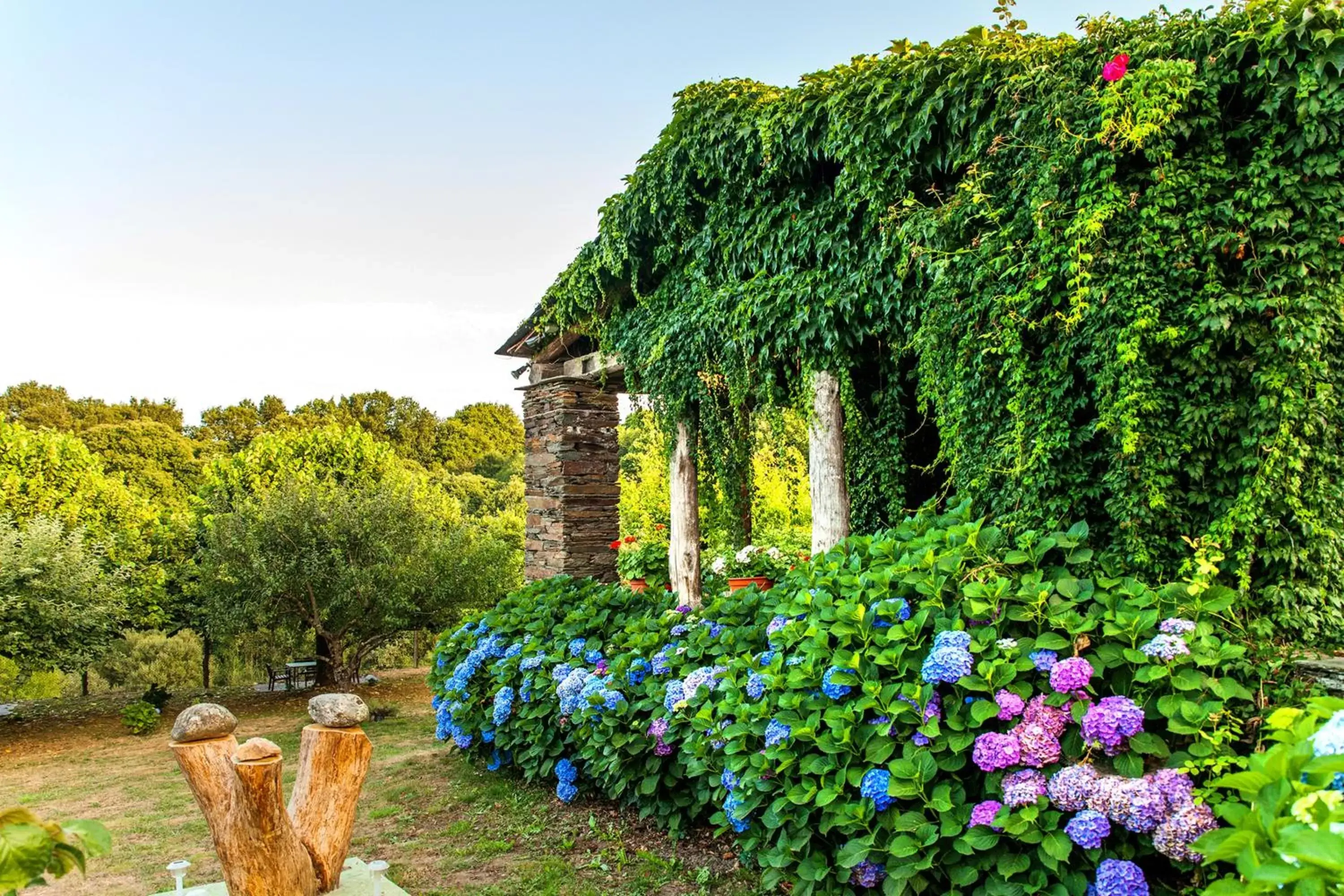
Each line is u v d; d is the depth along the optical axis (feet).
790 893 10.01
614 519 26.99
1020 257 11.96
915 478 17.74
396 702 36.32
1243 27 10.52
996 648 8.23
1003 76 12.76
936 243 13.30
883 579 9.57
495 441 105.40
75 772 24.08
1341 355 10.26
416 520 40.19
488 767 17.08
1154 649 7.53
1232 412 10.27
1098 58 11.68
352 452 46.21
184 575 40.22
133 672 52.60
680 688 11.93
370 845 13.14
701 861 11.46
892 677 8.95
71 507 40.34
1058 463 11.68
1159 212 10.57
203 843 14.34
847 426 16.75
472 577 40.16
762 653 11.42
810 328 16.20
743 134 17.35
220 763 8.40
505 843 12.73
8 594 30.25
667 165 19.63
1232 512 10.10
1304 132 10.06
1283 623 9.86
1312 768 3.70
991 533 9.91
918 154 14.33
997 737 7.64
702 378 19.27
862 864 8.39
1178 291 10.52
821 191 16.67
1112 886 6.81
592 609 16.69
